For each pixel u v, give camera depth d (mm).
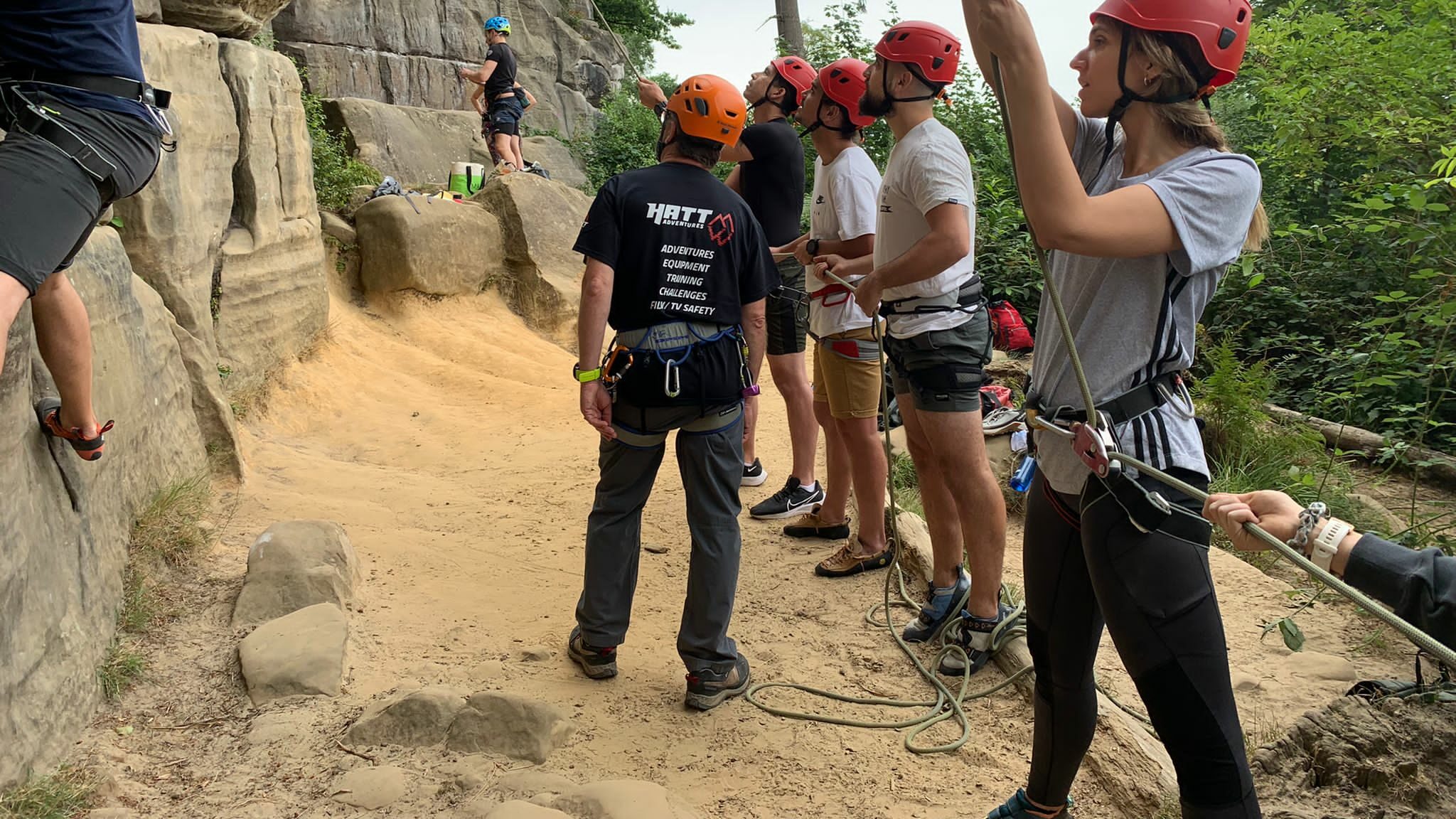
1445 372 6578
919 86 3523
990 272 10273
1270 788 2955
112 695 3092
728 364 3361
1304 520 1662
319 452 6195
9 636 2590
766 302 5137
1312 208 9578
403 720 3053
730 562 3422
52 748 2734
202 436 4855
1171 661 2047
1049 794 2578
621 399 3375
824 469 6051
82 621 3068
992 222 10742
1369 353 6715
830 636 4055
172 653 3406
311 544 3906
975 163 13102
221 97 5953
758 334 3527
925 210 3410
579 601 3832
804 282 5129
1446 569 1527
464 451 6445
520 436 6809
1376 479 6148
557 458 6332
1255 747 3131
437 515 5152
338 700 3236
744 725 3357
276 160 6805
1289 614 4211
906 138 3539
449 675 3488
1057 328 2244
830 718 3395
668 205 3309
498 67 12117
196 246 5457
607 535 3490
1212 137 2064
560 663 3674
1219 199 1948
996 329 7887
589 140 19125
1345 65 8305
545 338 9594
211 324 5602
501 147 12141
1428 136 7730
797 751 3217
